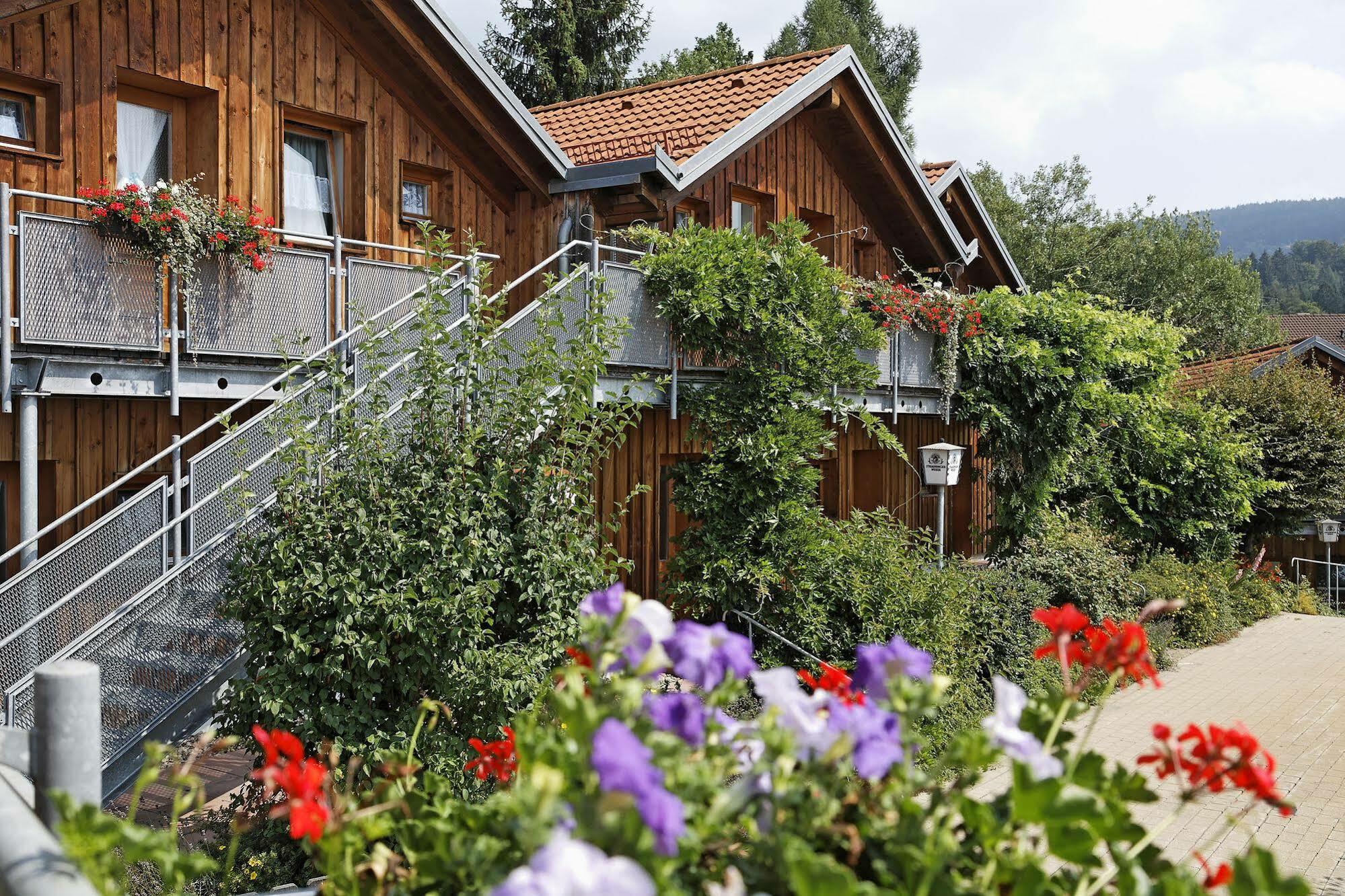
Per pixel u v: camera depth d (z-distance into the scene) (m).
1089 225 41.47
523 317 8.77
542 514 7.09
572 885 1.32
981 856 1.90
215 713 6.21
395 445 6.84
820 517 10.70
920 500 16.53
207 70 9.48
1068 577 13.34
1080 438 15.25
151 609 6.18
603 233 12.23
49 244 7.22
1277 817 8.06
